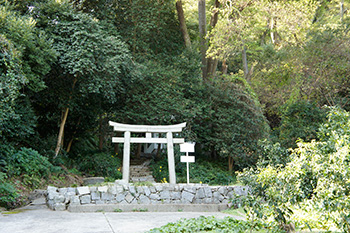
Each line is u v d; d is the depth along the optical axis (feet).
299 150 13.34
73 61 34.22
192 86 47.34
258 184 13.42
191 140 45.68
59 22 34.86
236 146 45.65
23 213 21.88
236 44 43.60
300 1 43.04
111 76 38.01
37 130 43.86
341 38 46.75
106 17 44.96
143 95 45.27
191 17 61.67
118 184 26.89
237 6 45.09
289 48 50.42
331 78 46.16
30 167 31.42
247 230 16.03
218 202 28.37
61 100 39.34
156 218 21.04
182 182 41.22
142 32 47.09
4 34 27.68
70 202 24.41
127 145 30.63
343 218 11.53
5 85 25.88
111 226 17.79
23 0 33.86
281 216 12.51
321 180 11.41
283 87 51.19
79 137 48.93
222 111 47.29
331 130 14.23
